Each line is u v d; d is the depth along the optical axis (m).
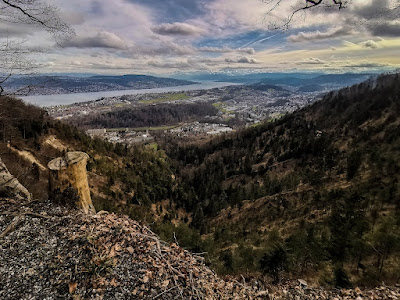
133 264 4.03
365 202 30.22
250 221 45.75
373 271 17.05
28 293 3.03
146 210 43.19
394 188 32.56
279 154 92.00
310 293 7.04
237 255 23.97
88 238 4.16
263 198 53.16
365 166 49.75
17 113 16.72
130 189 48.38
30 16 5.70
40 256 3.66
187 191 69.88
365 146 65.94
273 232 30.30
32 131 35.22
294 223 38.12
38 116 41.09
